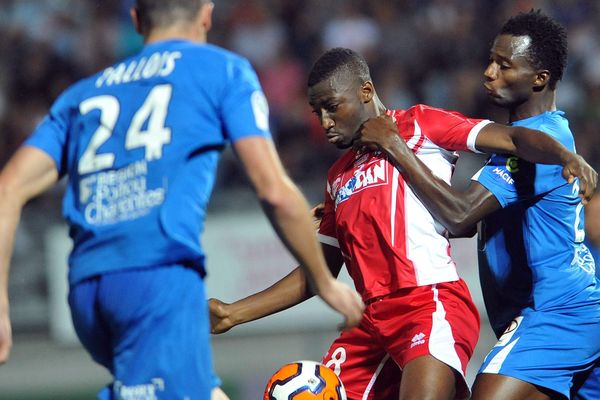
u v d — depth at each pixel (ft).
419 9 168.14
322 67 55.98
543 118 54.90
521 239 55.52
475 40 164.04
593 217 71.00
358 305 42.47
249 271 130.52
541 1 168.45
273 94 158.40
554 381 54.49
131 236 40.63
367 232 55.31
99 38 161.48
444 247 55.21
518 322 55.36
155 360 40.37
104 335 42.45
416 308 54.08
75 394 120.26
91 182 41.83
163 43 42.96
